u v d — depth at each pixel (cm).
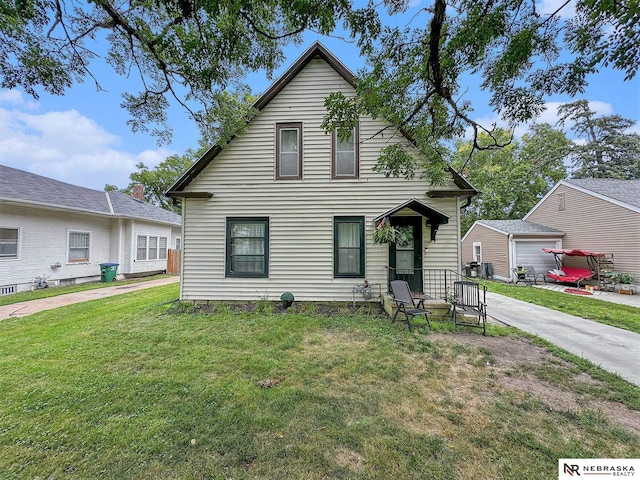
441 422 243
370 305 656
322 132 684
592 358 393
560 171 2088
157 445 211
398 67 341
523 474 190
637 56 256
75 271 1123
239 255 695
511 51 290
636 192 1188
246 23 347
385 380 317
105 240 1270
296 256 680
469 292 599
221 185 696
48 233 1023
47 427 231
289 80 690
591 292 1047
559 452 209
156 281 1227
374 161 672
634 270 1044
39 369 336
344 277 670
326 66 686
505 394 291
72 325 525
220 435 223
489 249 1559
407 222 666
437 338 461
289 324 527
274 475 185
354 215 673
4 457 200
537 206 1555
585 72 291
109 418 243
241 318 574
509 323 577
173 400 271
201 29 335
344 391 292
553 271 1277
